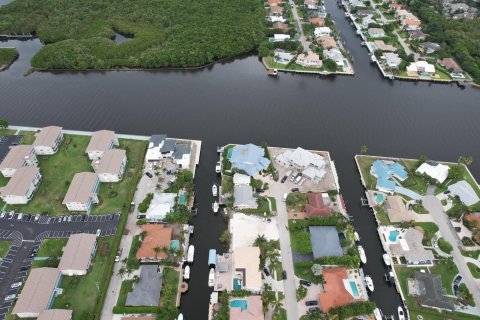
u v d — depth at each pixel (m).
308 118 191.25
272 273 121.69
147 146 167.38
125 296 114.88
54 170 154.75
